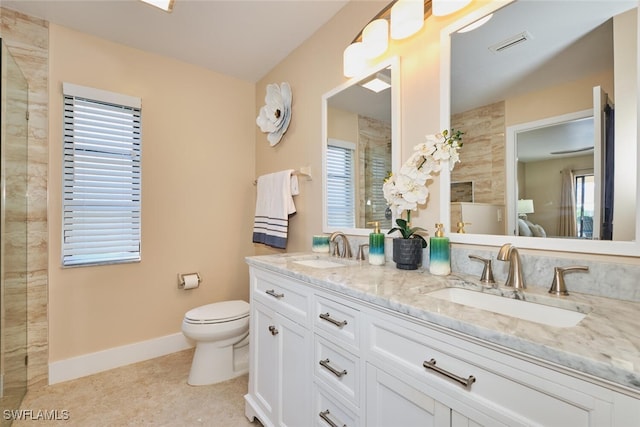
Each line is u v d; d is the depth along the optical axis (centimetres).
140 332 218
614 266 85
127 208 214
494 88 114
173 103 234
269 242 217
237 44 215
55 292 188
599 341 56
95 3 172
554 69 100
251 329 160
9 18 176
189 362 214
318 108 198
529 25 106
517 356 59
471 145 120
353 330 98
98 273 203
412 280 108
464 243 120
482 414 64
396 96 146
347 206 176
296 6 177
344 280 108
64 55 192
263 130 248
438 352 73
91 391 176
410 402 80
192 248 242
